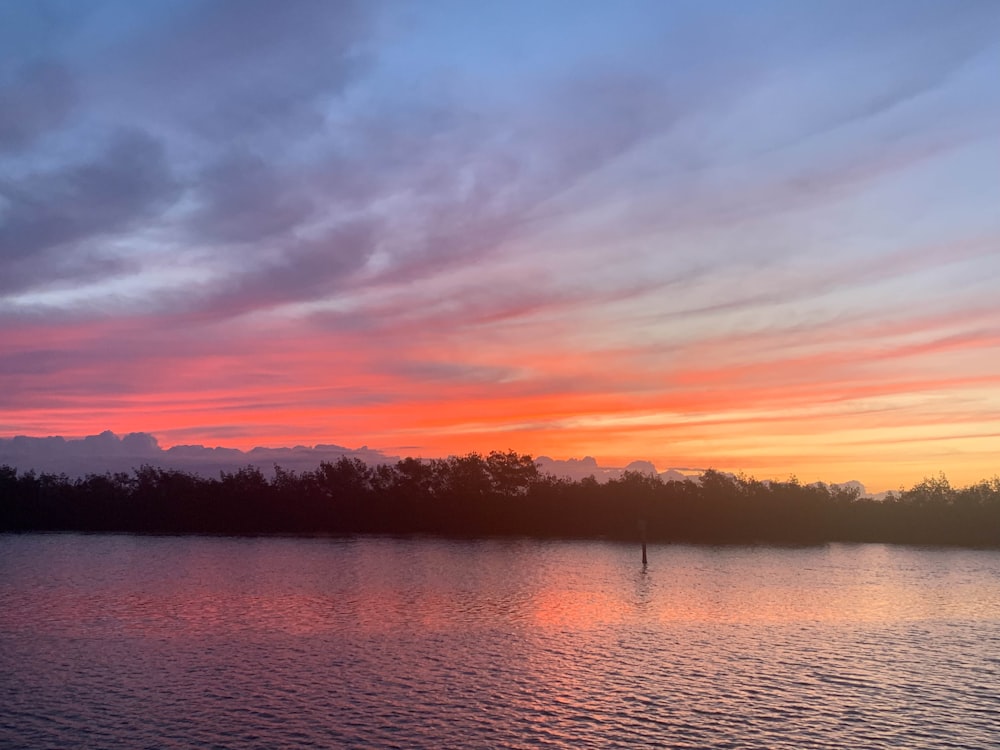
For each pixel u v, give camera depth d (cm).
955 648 3994
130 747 2462
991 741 2550
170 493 13675
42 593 5766
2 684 3209
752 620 4797
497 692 3100
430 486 14475
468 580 6650
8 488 13312
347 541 11256
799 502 13238
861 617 4953
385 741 2525
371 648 3900
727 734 2606
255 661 3616
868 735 2603
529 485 14262
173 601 5388
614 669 3488
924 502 13288
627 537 12619
